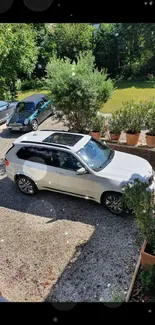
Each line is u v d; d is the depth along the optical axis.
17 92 13.72
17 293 4.22
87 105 8.41
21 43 8.64
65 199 6.69
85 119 9.08
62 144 6.41
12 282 4.44
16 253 5.05
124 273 4.44
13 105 13.65
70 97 8.25
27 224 5.83
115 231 5.43
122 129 8.38
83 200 6.59
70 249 5.05
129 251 4.89
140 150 7.99
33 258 4.91
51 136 6.96
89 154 6.25
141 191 4.52
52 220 5.90
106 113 9.91
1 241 5.38
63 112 8.94
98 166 6.08
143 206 4.32
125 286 4.19
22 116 11.82
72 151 6.11
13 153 6.86
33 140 6.78
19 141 6.88
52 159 6.35
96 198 6.07
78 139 6.68
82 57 7.80
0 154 9.82
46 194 6.98
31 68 10.20
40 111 12.40
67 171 6.15
